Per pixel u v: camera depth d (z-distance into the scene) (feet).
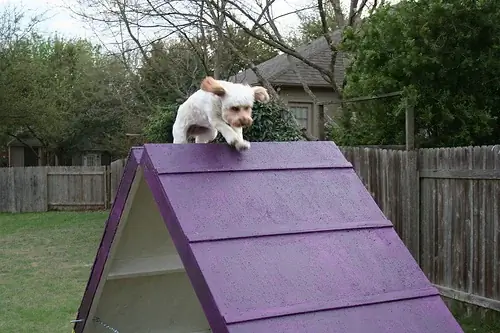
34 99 74.23
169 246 11.73
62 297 24.06
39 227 47.21
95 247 36.52
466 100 22.13
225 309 6.95
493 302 17.31
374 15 25.04
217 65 45.16
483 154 17.65
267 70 61.82
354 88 26.76
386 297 7.89
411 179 20.49
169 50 54.34
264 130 27.76
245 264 7.63
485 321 17.95
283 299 7.33
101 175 61.21
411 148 20.66
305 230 8.54
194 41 46.57
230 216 8.31
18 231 45.11
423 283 8.36
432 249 19.83
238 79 64.13
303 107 55.21
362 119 27.48
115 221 10.11
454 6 21.25
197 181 8.76
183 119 10.96
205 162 9.23
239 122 9.75
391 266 8.45
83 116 87.40
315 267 7.97
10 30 72.08
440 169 19.34
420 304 8.01
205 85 9.88
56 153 92.22
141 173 9.39
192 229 7.88
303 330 7.06
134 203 10.23
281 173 9.62
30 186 61.52
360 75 25.91
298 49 61.98
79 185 61.31
